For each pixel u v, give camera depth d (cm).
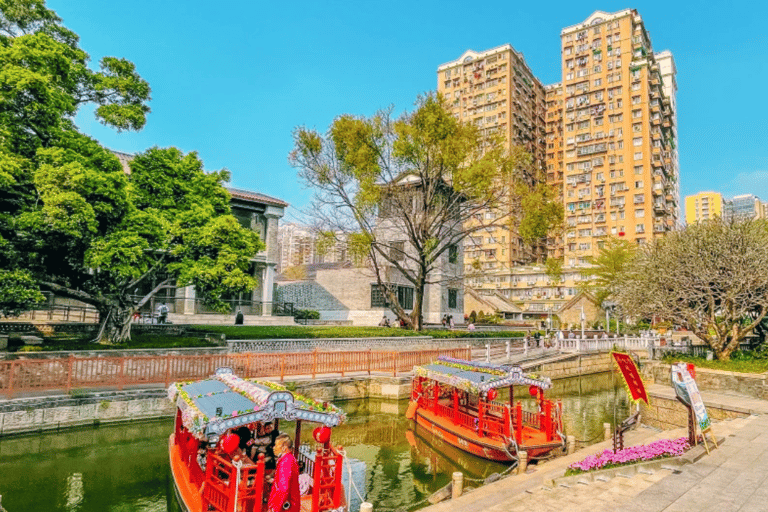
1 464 1201
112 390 1544
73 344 1900
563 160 8662
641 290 2089
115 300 2014
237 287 1936
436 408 1641
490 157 2922
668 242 2097
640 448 977
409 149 2908
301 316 3869
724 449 986
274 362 1900
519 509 706
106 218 1725
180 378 1681
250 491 767
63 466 1208
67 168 1520
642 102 7494
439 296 4400
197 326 2689
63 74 1820
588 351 3356
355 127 2873
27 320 2562
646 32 8206
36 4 1875
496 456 1305
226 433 809
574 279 7194
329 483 819
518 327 5103
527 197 2981
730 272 1870
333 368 2069
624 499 732
